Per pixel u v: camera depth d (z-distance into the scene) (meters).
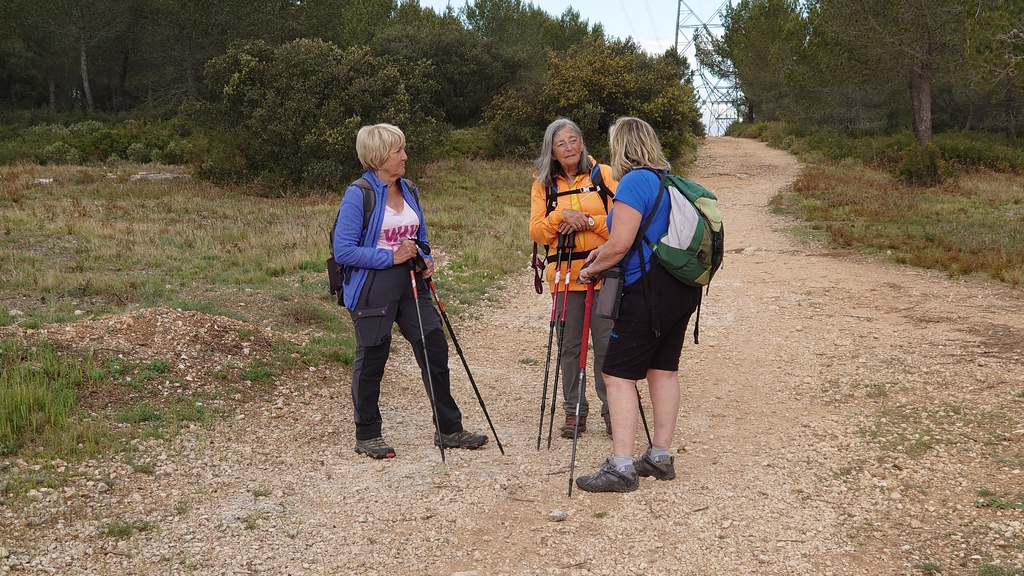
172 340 5.54
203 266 9.20
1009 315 7.43
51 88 41.19
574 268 4.47
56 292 7.57
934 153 21.16
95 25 37.72
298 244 10.65
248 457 4.16
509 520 3.47
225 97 19.31
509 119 28.56
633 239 3.51
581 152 4.47
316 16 37.09
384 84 19.78
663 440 3.88
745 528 3.37
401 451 4.39
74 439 4.02
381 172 4.19
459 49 39.78
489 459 4.24
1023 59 15.45
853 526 3.38
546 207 4.50
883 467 4.01
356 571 3.04
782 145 36.62
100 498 3.53
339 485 3.86
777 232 14.48
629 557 3.13
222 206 15.49
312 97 19.02
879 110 36.12
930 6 25.03
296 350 5.94
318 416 4.90
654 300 3.55
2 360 4.84
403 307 4.33
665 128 27.83
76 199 15.05
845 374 5.78
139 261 9.40
